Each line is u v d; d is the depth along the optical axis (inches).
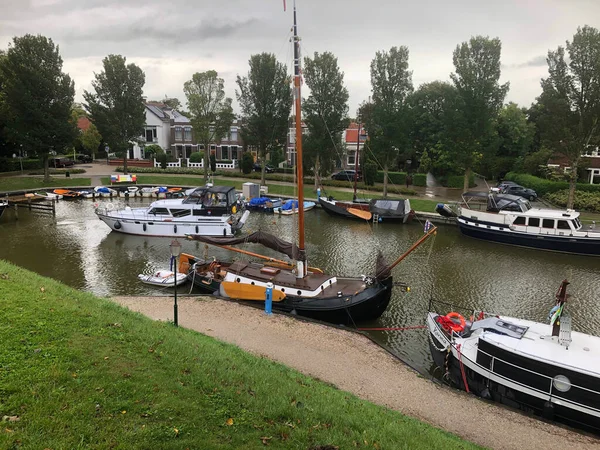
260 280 743.1
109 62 2135.8
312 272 810.2
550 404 454.3
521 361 471.2
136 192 1929.1
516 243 1211.2
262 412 308.0
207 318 651.5
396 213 1467.8
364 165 2081.7
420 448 316.8
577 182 1836.9
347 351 570.9
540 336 511.8
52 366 298.0
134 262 1003.3
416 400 461.4
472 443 379.6
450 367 542.3
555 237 1147.3
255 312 692.1
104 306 510.9
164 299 739.4
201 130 2050.9
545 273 981.8
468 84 1529.3
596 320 734.5
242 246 1202.0
